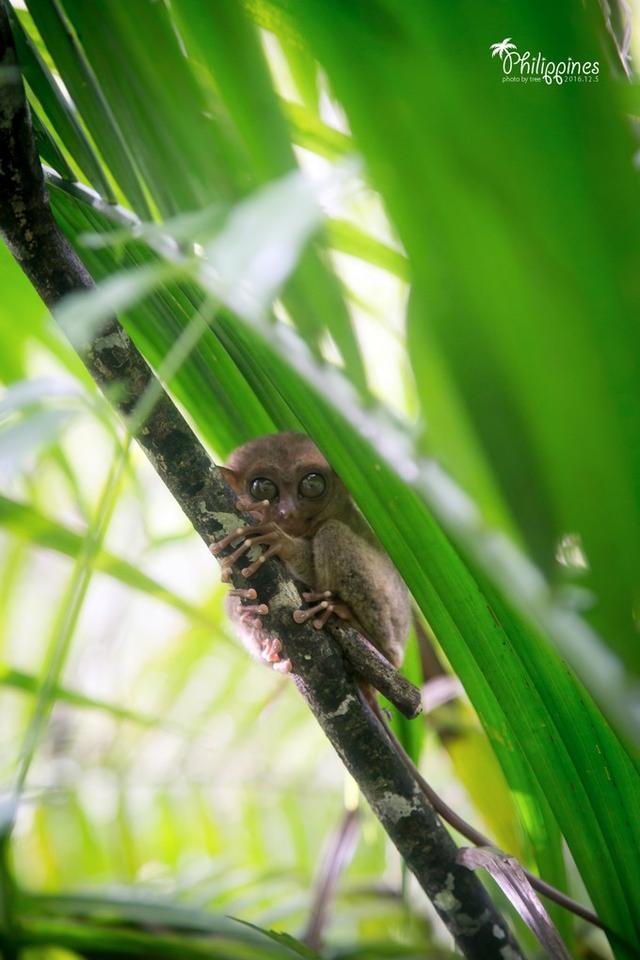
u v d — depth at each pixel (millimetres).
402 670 1097
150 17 905
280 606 950
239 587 951
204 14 797
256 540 947
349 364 842
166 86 911
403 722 1046
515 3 511
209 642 1216
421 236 564
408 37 530
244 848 1203
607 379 556
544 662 927
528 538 598
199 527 948
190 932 1007
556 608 575
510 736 962
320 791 1223
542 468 586
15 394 725
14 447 604
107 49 918
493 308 562
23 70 947
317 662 947
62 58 928
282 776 1221
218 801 1206
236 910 1109
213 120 907
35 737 899
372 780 938
